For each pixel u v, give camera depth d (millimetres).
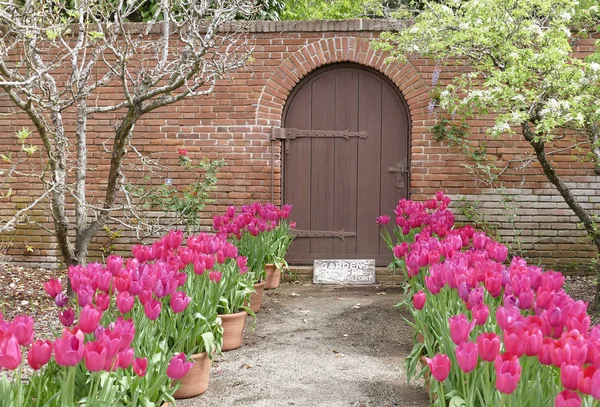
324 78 8922
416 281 5609
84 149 6727
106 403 2861
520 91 6730
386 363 5273
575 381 2096
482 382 2861
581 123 5672
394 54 7977
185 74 6516
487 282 3348
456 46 6828
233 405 4363
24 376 4336
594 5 7016
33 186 8930
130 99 5984
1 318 2617
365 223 9008
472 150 8617
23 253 8953
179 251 4688
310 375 4977
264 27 8773
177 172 8883
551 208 8633
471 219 8672
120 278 3383
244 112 8820
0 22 6094
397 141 8922
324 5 16375
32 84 5488
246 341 5973
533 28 6160
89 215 8711
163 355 3705
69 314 3146
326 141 8977
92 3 5945
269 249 7816
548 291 2945
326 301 7648
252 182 8852
